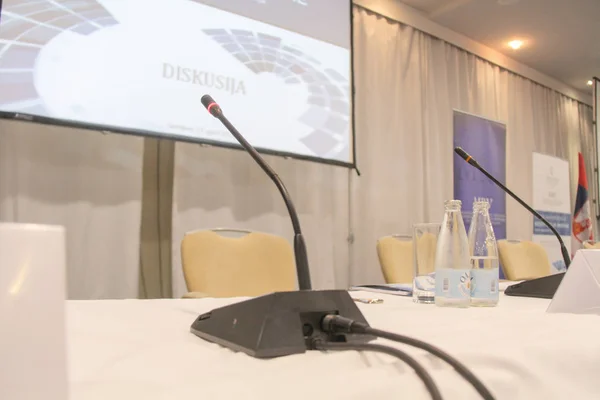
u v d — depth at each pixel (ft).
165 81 7.16
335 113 9.23
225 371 1.24
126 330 1.86
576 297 2.40
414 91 11.32
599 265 2.39
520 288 3.67
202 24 7.63
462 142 11.83
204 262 5.05
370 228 10.18
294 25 8.80
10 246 0.79
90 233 6.83
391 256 6.80
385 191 10.51
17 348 0.76
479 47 13.07
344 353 1.42
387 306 2.81
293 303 1.56
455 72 12.37
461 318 2.22
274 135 8.29
